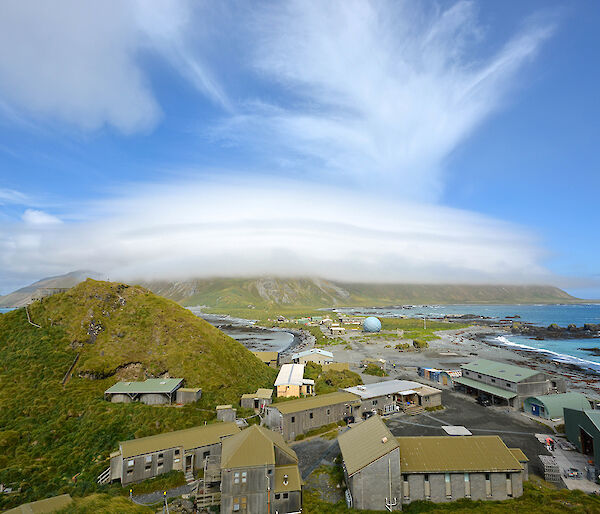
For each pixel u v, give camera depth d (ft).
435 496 130.31
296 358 385.70
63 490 142.31
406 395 244.22
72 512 111.45
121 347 252.01
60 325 260.21
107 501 126.82
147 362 248.11
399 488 128.47
